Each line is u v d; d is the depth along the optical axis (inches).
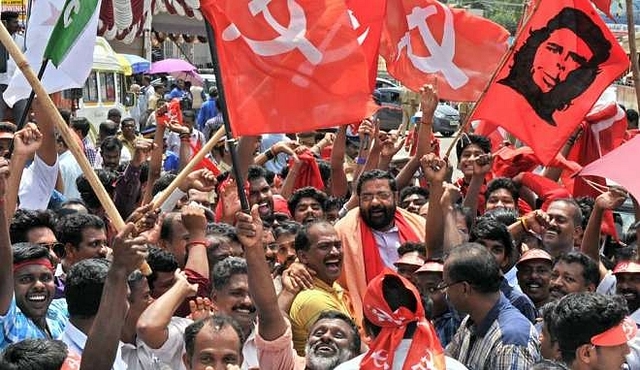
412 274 344.5
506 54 405.4
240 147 387.5
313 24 291.7
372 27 369.7
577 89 411.5
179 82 1234.0
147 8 979.3
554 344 266.2
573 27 410.0
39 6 344.5
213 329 248.4
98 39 961.5
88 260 279.4
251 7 287.0
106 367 241.8
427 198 450.3
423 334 240.2
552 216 386.3
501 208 412.8
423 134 425.7
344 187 499.2
